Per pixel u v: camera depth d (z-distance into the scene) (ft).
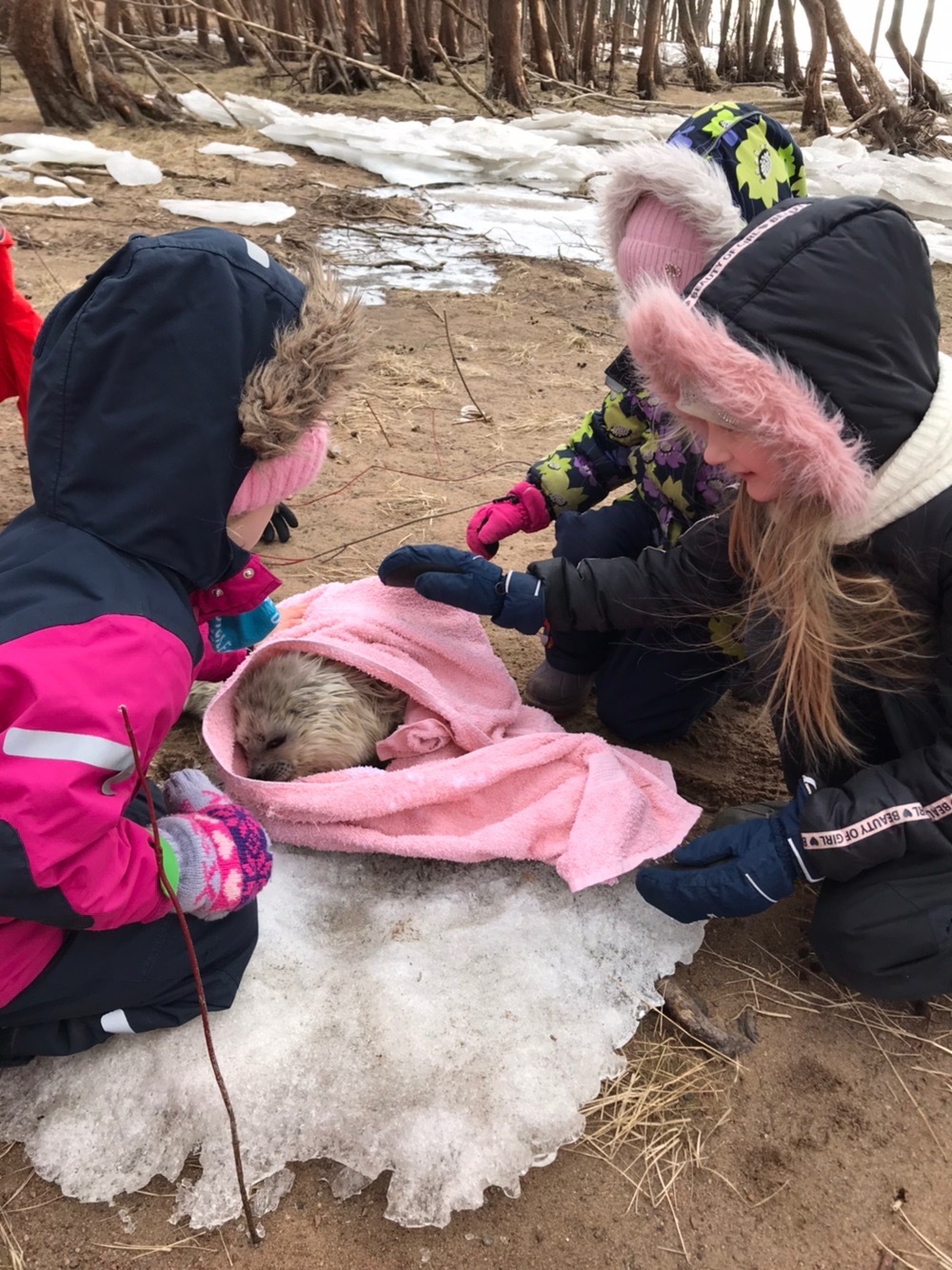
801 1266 3.07
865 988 3.67
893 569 3.34
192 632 3.10
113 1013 3.35
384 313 10.70
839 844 3.47
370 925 3.93
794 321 2.89
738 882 3.61
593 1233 3.12
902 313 2.96
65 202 13.16
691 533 4.21
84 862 2.72
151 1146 3.21
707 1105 3.47
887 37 24.40
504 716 4.79
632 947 3.91
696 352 2.86
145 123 17.88
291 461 3.14
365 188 15.47
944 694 3.48
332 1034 3.48
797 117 23.45
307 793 4.15
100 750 2.64
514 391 9.12
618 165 4.08
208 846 3.31
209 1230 3.06
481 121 16.93
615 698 4.97
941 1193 3.28
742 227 3.92
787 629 3.51
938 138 20.18
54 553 2.86
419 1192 3.12
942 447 3.08
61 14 16.67
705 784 4.95
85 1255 2.99
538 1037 3.54
